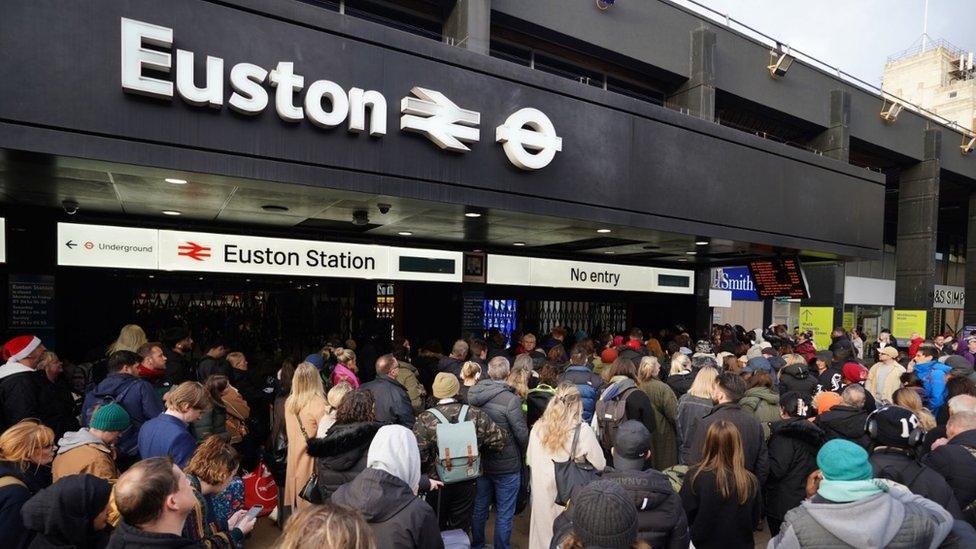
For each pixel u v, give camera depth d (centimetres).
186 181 456
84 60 381
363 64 490
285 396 472
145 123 400
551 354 633
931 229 1545
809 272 1925
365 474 215
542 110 600
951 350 1062
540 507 320
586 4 869
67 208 593
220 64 421
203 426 387
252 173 441
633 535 162
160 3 404
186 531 218
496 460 372
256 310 874
